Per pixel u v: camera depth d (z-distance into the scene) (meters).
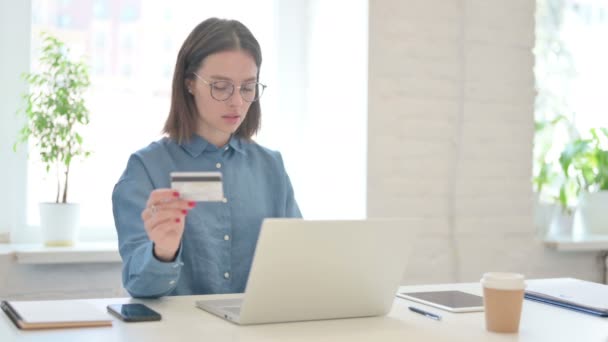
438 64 2.96
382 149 2.86
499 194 3.12
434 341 1.25
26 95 2.65
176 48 3.04
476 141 3.06
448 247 3.02
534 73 3.16
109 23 2.94
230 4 3.13
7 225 2.81
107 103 2.94
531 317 1.47
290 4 3.20
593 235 3.45
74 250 2.56
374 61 2.83
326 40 3.09
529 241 3.19
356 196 2.88
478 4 3.03
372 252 1.37
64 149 2.66
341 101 2.99
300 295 1.34
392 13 2.87
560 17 3.51
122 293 2.73
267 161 2.02
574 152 3.39
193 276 1.80
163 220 1.42
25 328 1.23
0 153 2.79
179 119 1.87
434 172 2.98
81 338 1.18
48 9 2.86
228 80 1.77
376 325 1.37
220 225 1.85
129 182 1.74
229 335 1.24
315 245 1.30
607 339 1.29
